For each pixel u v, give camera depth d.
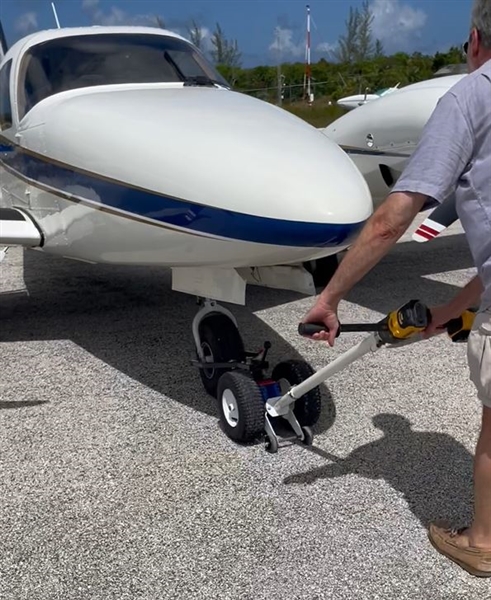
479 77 1.89
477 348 2.04
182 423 3.34
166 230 3.12
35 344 4.64
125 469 2.90
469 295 2.42
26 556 2.33
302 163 2.91
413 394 3.66
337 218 2.77
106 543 2.40
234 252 2.97
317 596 2.12
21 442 3.17
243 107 3.48
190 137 3.08
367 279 6.35
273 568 2.25
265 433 3.10
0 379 3.99
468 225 1.98
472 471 2.84
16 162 4.39
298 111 22.34
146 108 3.44
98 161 3.37
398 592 2.13
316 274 5.86
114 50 4.28
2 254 4.45
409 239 8.16
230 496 2.68
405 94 5.05
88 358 4.33
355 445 3.09
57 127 3.73
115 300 5.78
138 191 3.16
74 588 2.17
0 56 5.68
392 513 2.55
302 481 2.78
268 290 5.93
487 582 2.18
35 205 4.21
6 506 2.64
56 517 2.56
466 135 1.88
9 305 5.68
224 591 2.15
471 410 3.44
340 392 3.70
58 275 6.75
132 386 3.83
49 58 4.23
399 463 2.92
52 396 3.71
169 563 2.29
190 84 4.12
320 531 2.45
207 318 3.50
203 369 3.61
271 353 4.34
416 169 1.91
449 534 2.31
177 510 2.59
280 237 2.80
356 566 2.25
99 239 3.58
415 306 2.23
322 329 2.29
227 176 2.87
